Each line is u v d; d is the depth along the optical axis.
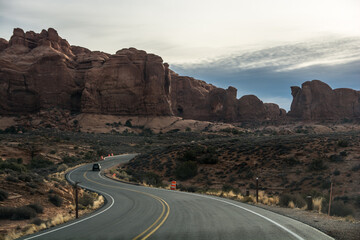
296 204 17.34
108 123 188.50
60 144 91.62
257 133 166.12
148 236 9.22
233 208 15.88
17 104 197.12
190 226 10.70
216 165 50.12
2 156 68.19
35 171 50.72
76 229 11.10
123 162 73.38
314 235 8.76
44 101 198.75
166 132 180.50
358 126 196.00
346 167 37.62
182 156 56.88
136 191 29.72
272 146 53.03
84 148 93.25
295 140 55.88
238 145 59.56
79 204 19.52
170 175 50.50
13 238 10.41
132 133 173.00
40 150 76.25
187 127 182.62
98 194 27.39
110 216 14.49
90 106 196.75
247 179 41.62
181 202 19.66
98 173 52.69
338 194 30.06
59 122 181.00
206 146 64.81
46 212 15.83
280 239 8.31
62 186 22.69
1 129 175.00
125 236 9.41
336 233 8.92
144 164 60.47
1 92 193.38
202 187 39.97
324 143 49.75
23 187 17.95
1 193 15.64
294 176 38.91
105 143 116.31
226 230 9.74
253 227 10.14
